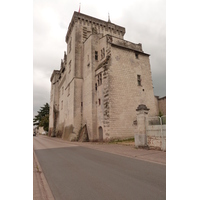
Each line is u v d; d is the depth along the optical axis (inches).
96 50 901.2
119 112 713.0
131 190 178.1
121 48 809.5
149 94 837.2
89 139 797.9
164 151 406.9
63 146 639.1
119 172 248.1
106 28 1130.7
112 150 472.7
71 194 172.6
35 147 622.5
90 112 818.2
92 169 269.7
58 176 237.5
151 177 221.3
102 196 165.2
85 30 1058.1
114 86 733.3
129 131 713.6
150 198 157.6
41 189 187.3
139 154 391.2
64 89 1347.2
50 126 1815.9
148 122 469.1
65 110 1178.0
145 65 872.9
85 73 942.4
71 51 1081.4
